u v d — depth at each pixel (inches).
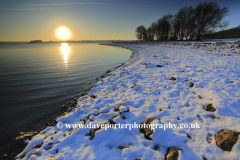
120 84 316.8
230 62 396.8
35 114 218.1
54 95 295.7
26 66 652.7
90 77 444.5
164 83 281.7
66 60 860.0
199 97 195.2
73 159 112.0
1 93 308.7
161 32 2460.6
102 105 213.8
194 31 1574.8
